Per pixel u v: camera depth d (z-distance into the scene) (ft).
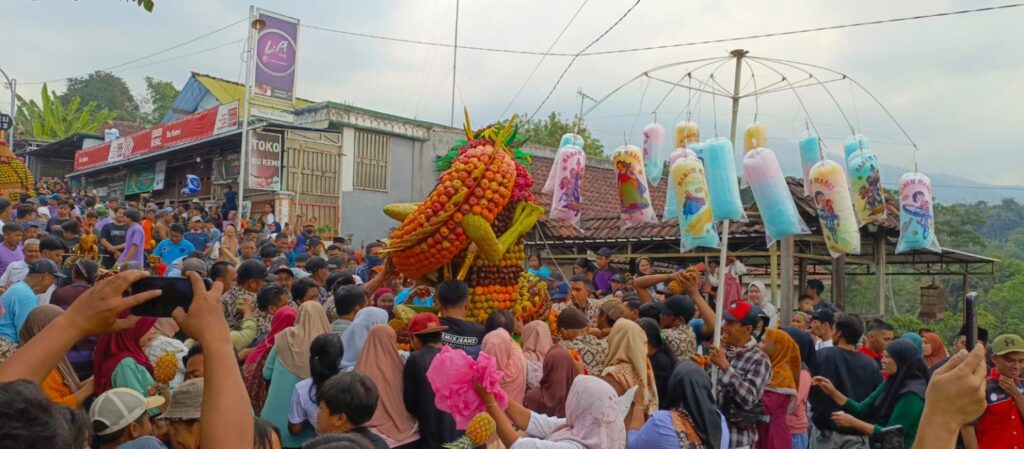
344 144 62.23
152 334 17.46
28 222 35.99
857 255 43.16
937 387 6.10
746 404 16.26
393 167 65.46
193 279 6.62
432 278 20.51
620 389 15.30
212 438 6.10
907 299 77.36
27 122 118.21
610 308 21.57
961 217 81.51
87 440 6.21
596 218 48.85
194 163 73.67
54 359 6.09
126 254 33.81
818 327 24.82
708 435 13.10
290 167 59.21
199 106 89.45
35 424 5.06
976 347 6.18
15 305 18.69
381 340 16.05
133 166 82.79
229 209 62.49
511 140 21.15
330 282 25.43
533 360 18.81
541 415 14.35
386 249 20.10
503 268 20.48
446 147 68.08
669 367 19.22
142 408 11.28
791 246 34.81
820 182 20.40
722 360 16.75
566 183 21.67
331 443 8.92
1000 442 16.26
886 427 17.66
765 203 19.49
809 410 22.43
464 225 18.98
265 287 21.34
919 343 22.50
